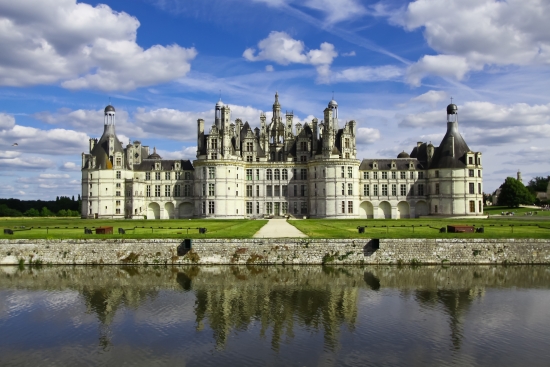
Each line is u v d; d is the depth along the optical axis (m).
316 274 60.84
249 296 50.59
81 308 47.19
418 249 67.06
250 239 67.00
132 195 148.50
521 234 70.75
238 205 146.88
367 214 154.12
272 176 151.88
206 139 146.62
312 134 152.62
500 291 52.69
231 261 66.62
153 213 155.88
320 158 143.75
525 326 41.47
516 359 34.62
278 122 164.12
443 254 67.00
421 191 152.88
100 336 39.81
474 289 53.59
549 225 87.62
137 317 44.31
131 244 67.62
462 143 147.62
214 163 142.50
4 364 34.62
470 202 143.38
